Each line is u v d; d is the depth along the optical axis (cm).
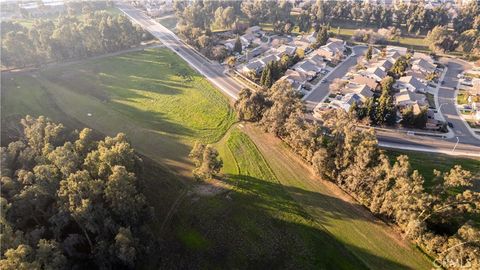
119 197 5675
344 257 6156
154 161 8538
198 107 11131
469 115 11119
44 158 6569
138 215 6109
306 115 10756
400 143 9419
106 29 14962
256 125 9981
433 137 9794
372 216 6944
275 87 9569
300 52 14838
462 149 9294
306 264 6006
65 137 7775
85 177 5738
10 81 12031
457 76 14062
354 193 7362
